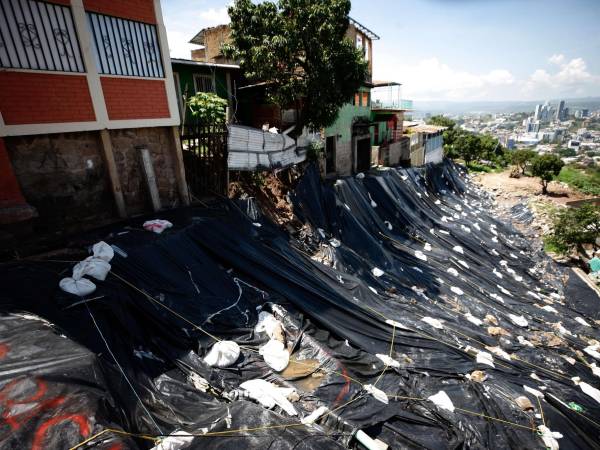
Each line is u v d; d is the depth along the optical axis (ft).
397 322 31.22
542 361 32.48
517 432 21.94
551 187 134.82
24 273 19.69
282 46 41.96
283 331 24.67
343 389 20.89
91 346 16.67
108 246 22.58
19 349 13.43
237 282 27.53
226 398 18.37
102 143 28.78
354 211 53.47
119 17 28.32
